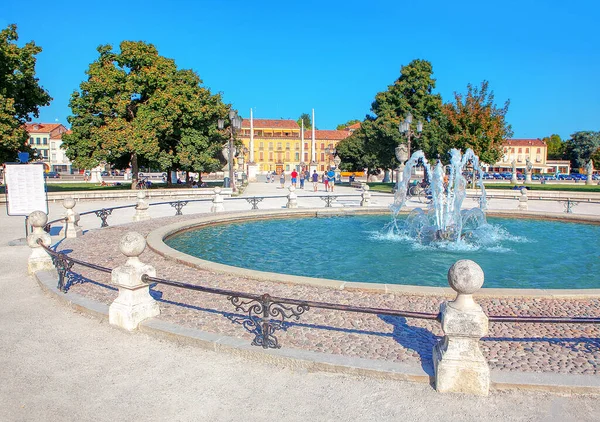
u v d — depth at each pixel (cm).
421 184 2930
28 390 401
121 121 2917
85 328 551
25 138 2461
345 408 371
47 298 678
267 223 1583
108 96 2964
